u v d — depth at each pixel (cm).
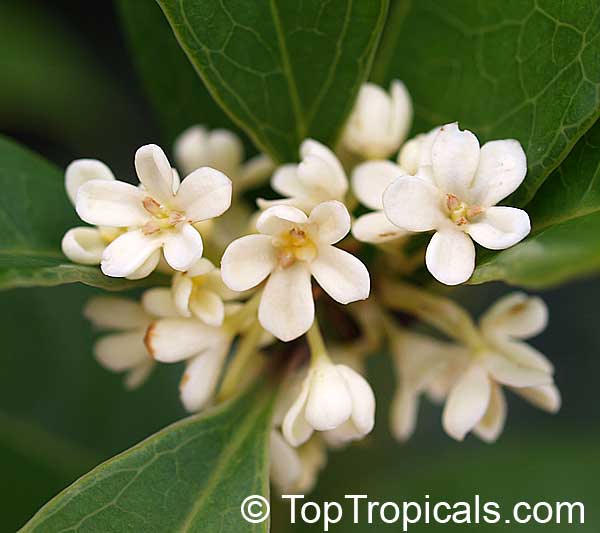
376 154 14
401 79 15
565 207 13
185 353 14
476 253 13
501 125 14
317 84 14
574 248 13
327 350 15
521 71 14
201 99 16
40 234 14
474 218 13
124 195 13
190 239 13
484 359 14
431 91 15
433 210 13
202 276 13
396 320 15
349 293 13
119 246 13
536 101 13
